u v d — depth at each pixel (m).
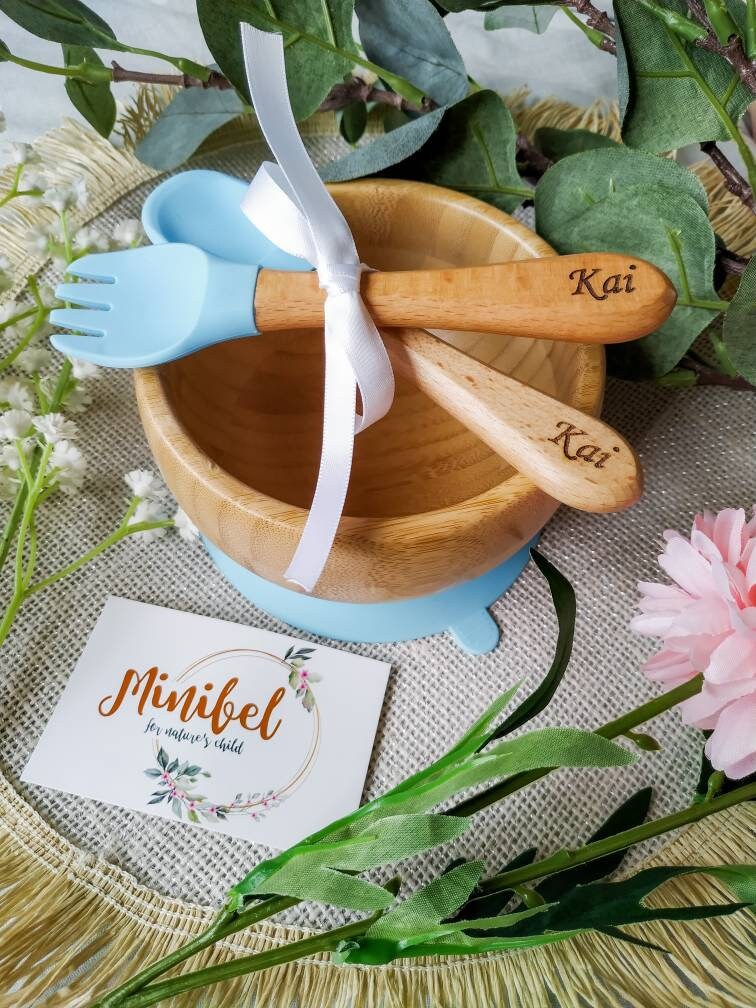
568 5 0.32
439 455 0.33
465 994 0.27
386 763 0.31
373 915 0.26
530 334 0.27
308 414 0.33
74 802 0.31
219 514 0.26
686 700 0.27
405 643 0.33
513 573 0.34
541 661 0.33
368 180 0.32
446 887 0.23
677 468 0.36
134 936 0.28
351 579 0.26
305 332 0.34
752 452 0.36
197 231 0.32
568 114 0.41
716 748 0.26
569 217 0.33
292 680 0.32
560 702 0.32
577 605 0.34
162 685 0.32
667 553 0.28
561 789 0.31
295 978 0.28
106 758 0.31
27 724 0.32
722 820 0.30
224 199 0.33
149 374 0.28
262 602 0.33
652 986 0.27
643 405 0.37
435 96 0.36
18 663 0.32
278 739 0.31
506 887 0.27
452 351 0.27
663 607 0.28
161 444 0.27
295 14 0.33
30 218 0.39
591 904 0.25
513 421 0.26
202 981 0.25
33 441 0.35
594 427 0.26
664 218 0.32
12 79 0.46
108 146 0.40
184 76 0.37
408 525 0.26
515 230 0.31
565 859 0.27
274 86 0.28
